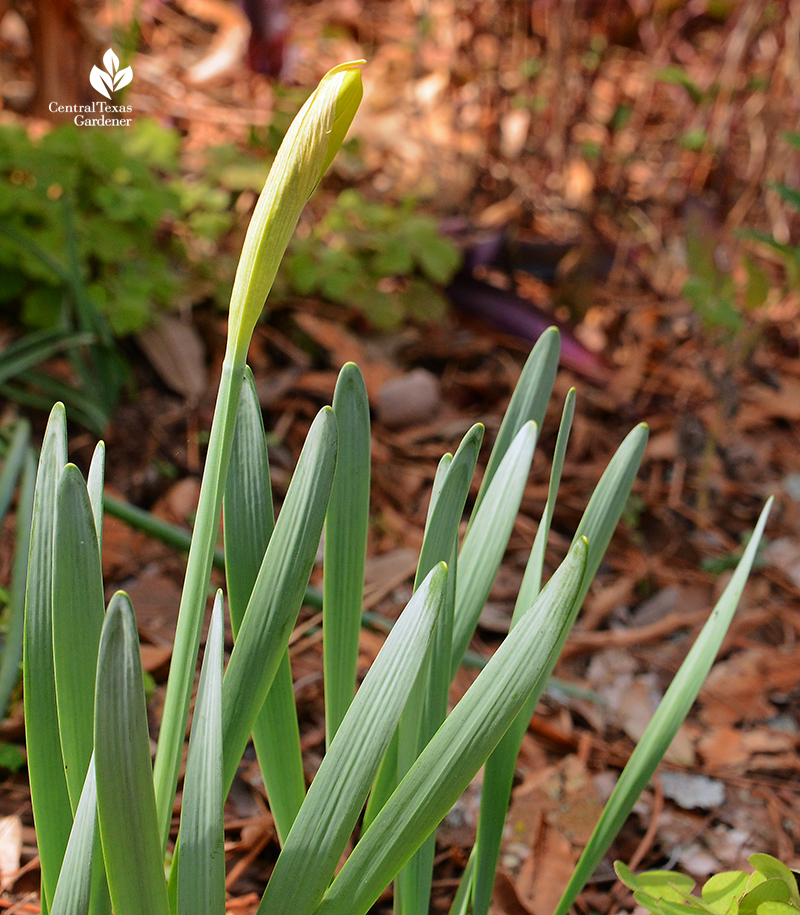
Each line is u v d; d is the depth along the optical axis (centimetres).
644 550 109
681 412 127
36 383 106
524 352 140
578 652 93
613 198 156
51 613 44
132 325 113
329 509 46
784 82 132
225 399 40
